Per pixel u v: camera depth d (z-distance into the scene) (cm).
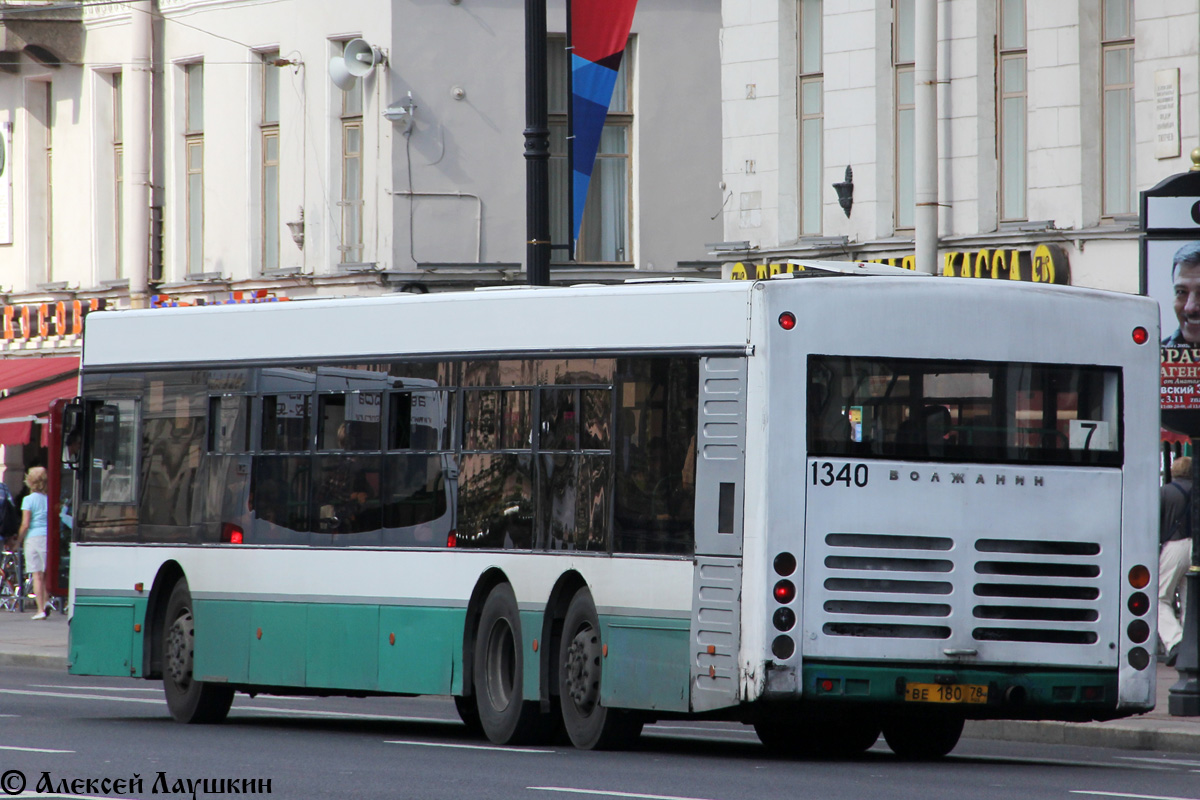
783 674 4197
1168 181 5512
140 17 10812
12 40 11144
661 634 4388
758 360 4262
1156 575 4447
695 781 3938
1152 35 7550
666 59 9900
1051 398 4397
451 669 4891
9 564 10256
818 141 8650
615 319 4575
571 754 4509
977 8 8025
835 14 8506
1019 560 4341
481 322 4897
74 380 10588
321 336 5288
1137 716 5431
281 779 3947
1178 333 5506
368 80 9831
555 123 9981
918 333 4325
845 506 4253
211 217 10638
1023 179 8019
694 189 9944
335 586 5166
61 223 11569
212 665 5462
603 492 4550
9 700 6269
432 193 9744
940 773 4225
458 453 4912
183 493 5612
